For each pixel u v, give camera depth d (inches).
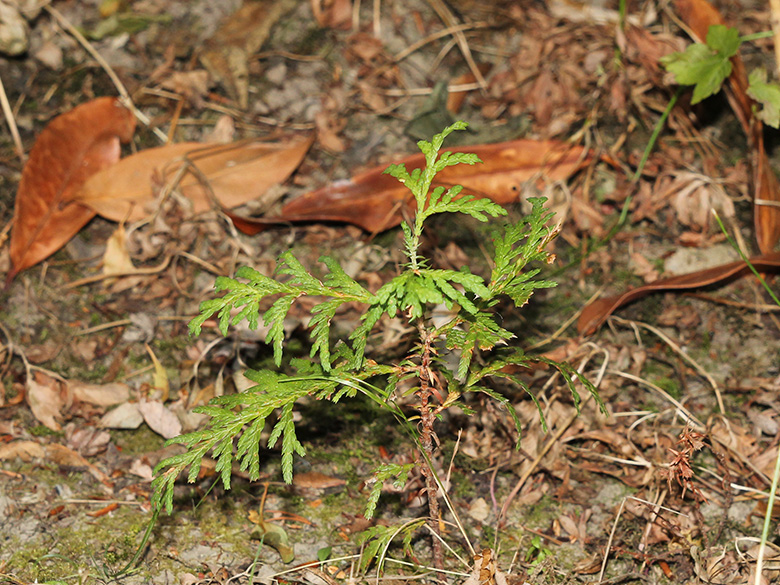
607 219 47.8
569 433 44.7
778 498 44.0
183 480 44.4
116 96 48.9
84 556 43.4
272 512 44.1
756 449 44.6
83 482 44.5
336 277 41.7
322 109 49.1
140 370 45.9
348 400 45.5
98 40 49.6
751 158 47.5
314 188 47.9
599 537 43.8
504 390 45.1
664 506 44.0
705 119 48.5
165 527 43.9
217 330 46.4
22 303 46.6
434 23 50.4
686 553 43.3
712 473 44.4
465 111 49.2
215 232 47.3
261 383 42.0
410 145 48.5
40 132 48.5
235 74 49.3
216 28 50.0
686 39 49.2
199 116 48.9
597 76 48.9
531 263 47.2
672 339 46.2
